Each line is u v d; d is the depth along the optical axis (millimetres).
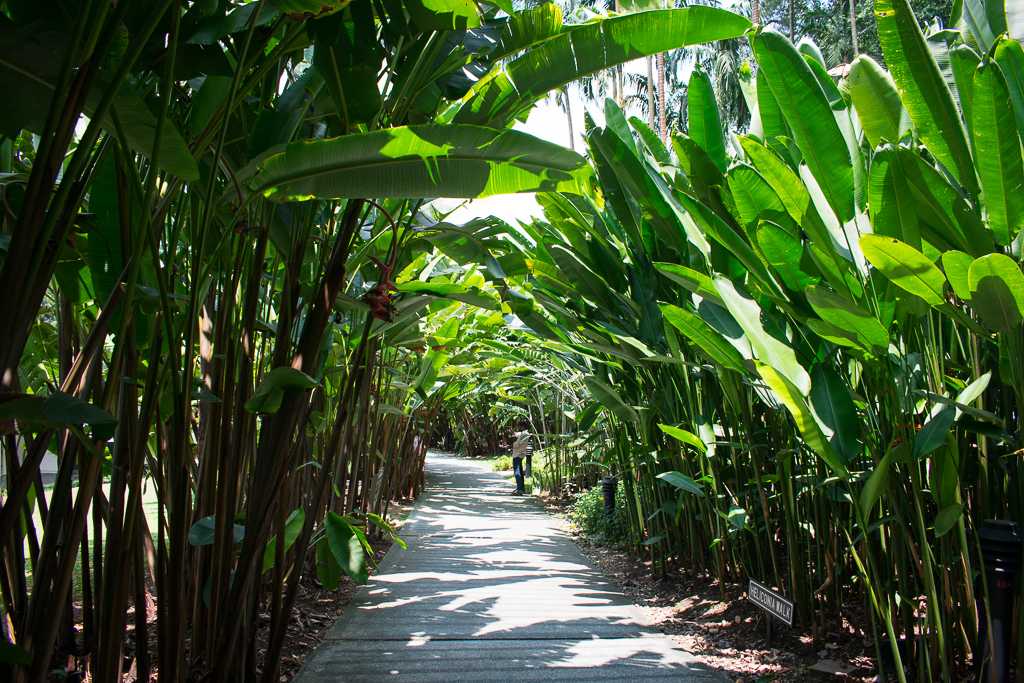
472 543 6234
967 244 2137
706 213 2596
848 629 3055
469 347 7621
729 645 3232
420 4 1782
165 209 1720
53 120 1177
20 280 1166
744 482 3604
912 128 2668
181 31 1773
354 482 5336
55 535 1708
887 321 2430
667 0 2854
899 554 2514
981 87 1789
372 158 1657
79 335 2668
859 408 2617
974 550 2500
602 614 3910
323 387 3266
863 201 2672
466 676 2881
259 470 2098
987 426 2088
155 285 1964
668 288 3830
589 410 5191
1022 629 1997
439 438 25875
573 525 7406
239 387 2207
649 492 5160
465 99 2055
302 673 2875
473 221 3527
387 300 2230
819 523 3170
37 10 1474
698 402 3807
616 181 3643
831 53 21750
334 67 1866
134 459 1634
